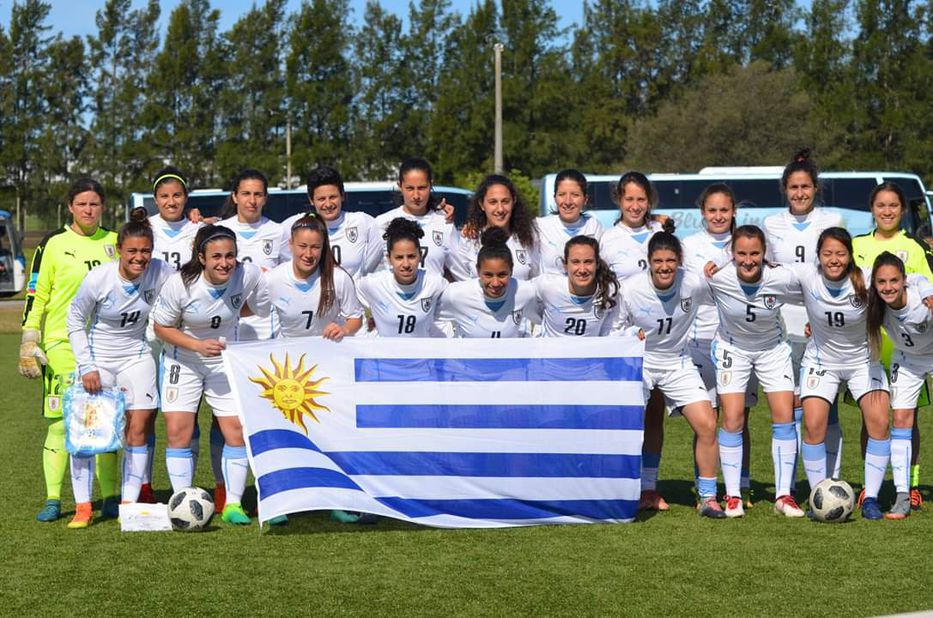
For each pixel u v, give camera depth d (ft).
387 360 23.62
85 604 18.01
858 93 179.73
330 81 183.62
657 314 23.91
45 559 20.72
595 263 23.45
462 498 23.40
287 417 23.17
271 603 18.01
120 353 23.93
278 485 22.62
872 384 24.23
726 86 167.53
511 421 23.57
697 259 26.63
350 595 18.38
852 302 23.53
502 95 178.29
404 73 188.14
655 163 166.81
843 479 28.94
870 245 26.25
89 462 23.53
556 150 185.26
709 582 19.02
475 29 182.39
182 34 184.96
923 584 18.85
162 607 17.83
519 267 26.58
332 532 22.86
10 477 29.22
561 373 23.65
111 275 23.27
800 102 164.35
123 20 198.70
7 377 54.24
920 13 179.52
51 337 24.43
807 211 27.53
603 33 210.18
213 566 20.20
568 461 23.59
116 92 197.88
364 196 90.27
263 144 187.73
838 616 17.20
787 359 24.80
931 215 86.33
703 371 26.45
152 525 22.98
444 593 18.47
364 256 27.30
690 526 23.30
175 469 23.90
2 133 203.82
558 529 23.12
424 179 27.43
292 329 24.27
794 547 21.38
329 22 182.60
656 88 208.64
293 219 27.43
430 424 23.52
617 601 17.98
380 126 186.19
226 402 23.93
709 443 24.26
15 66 205.36
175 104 186.50
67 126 205.67
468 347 23.67
